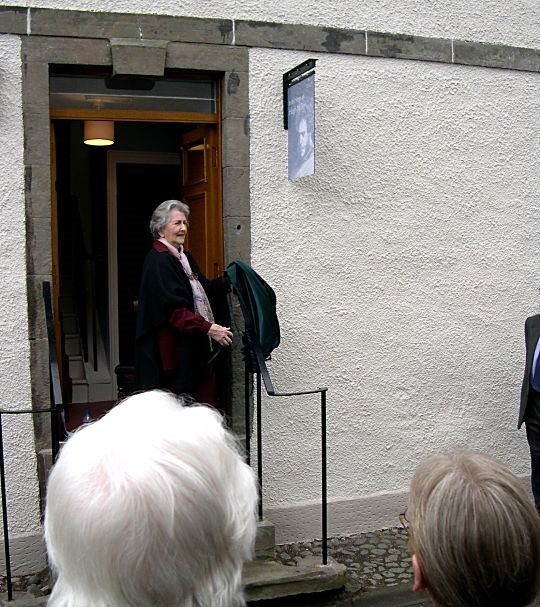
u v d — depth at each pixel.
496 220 5.37
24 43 4.36
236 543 1.29
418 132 5.14
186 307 4.25
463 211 5.28
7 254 4.35
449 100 5.22
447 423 5.30
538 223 5.49
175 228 4.35
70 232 7.39
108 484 1.21
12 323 4.37
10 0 4.33
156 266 4.27
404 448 5.19
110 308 6.98
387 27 5.07
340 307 4.99
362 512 5.09
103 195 7.05
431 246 5.20
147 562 1.19
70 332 7.29
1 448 3.86
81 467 1.24
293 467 4.94
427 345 5.22
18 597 4.01
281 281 4.86
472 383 5.35
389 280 5.10
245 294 4.43
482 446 5.39
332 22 4.94
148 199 7.21
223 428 1.35
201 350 4.39
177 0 4.62
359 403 5.07
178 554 1.21
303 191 4.88
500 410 5.44
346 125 4.98
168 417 1.32
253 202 4.79
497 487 1.37
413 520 1.41
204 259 5.07
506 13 5.35
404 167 5.12
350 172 4.99
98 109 4.70
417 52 5.11
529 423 4.88
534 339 4.90
